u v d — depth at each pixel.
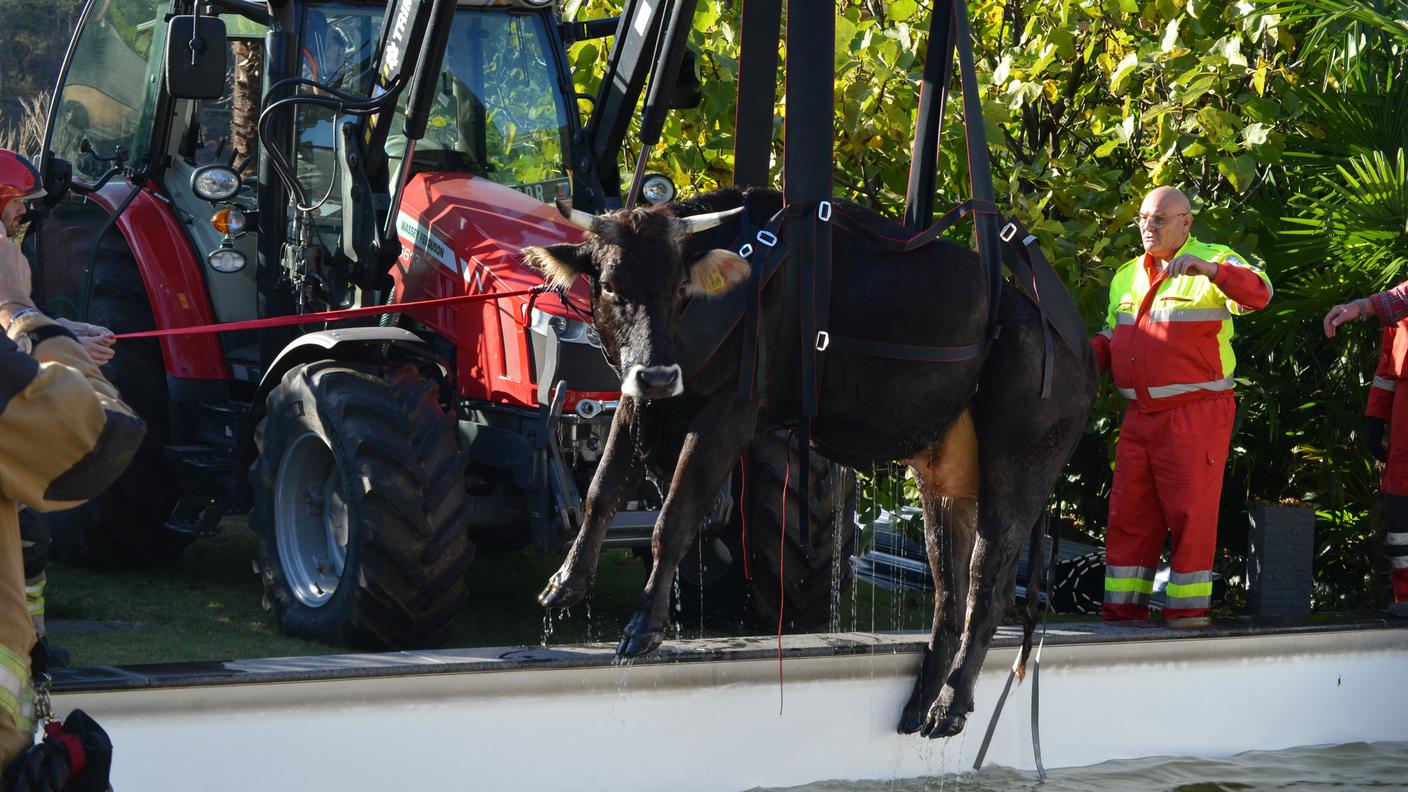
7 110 22.47
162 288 9.20
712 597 8.60
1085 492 11.16
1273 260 9.88
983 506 6.79
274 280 8.89
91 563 9.64
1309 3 9.41
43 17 24.44
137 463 9.25
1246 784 7.35
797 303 6.23
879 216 6.67
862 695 7.04
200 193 8.30
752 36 6.68
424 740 6.09
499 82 8.85
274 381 8.11
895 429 6.56
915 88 9.70
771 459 8.02
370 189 8.09
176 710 5.62
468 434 8.09
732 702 6.72
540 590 9.64
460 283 8.03
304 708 5.86
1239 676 7.92
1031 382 6.63
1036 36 10.82
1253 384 10.11
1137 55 10.06
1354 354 9.99
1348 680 8.24
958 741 7.26
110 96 9.97
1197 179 10.38
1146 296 8.24
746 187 6.50
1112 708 7.61
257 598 9.02
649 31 8.33
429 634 7.39
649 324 5.54
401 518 7.16
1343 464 10.32
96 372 4.00
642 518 7.64
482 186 8.50
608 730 6.46
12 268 4.08
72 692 5.43
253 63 9.27
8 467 3.69
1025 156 11.07
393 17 7.84
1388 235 9.23
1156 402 8.20
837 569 8.29
